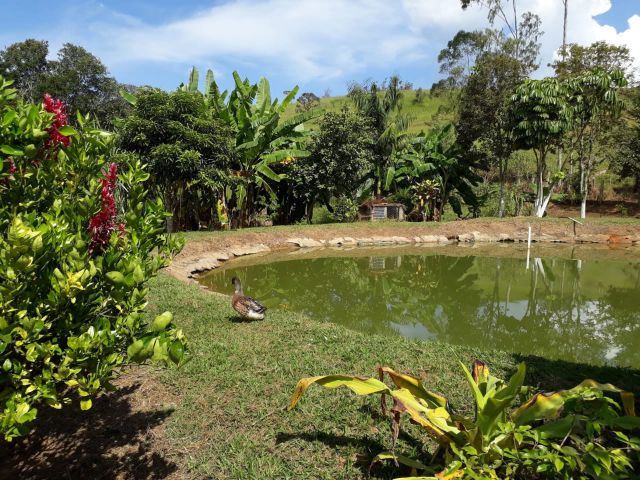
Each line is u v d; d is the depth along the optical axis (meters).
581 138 27.62
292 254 19.48
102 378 2.36
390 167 27.77
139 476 3.61
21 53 30.92
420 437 3.77
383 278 14.84
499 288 13.45
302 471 3.46
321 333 6.55
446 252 20.22
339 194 26.73
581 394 2.74
